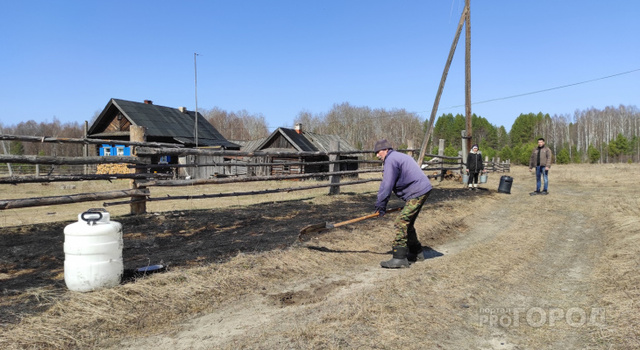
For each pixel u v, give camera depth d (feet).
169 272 14.03
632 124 314.35
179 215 24.08
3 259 15.43
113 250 12.66
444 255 19.48
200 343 10.09
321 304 12.46
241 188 51.72
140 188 23.18
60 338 9.84
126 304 11.72
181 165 24.48
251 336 10.30
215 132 102.78
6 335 9.57
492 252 19.45
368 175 81.30
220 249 17.39
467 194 39.86
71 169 83.41
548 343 10.22
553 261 18.38
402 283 14.08
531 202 37.17
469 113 52.70
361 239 20.54
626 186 49.62
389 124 285.43
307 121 284.82
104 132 88.07
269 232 20.88
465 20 51.75
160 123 89.15
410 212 16.71
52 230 20.17
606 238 22.26
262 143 93.35
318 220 24.16
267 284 14.49
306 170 84.99
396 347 9.73
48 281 13.17
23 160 17.75
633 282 13.43
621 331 10.20
